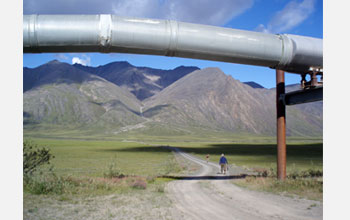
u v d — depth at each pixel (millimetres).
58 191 16797
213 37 18359
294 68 21125
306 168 43250
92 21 16672
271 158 71312
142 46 17531
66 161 54812
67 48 16984
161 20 18000
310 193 18797
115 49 17625
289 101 25391
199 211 13820
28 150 18953
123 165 48812
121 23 17000
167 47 17859
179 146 138875
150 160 61188
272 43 19656
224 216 12945
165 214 13047
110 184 20484
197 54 18641
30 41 16141
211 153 91250
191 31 17984
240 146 145875
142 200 16141
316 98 22422
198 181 26234
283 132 25797
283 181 22953
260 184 22906
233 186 22703
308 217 12898
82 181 20953
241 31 19344
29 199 14711
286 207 14875
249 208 14609
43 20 16203
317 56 20281
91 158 63906
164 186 22344
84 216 12250
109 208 13852
